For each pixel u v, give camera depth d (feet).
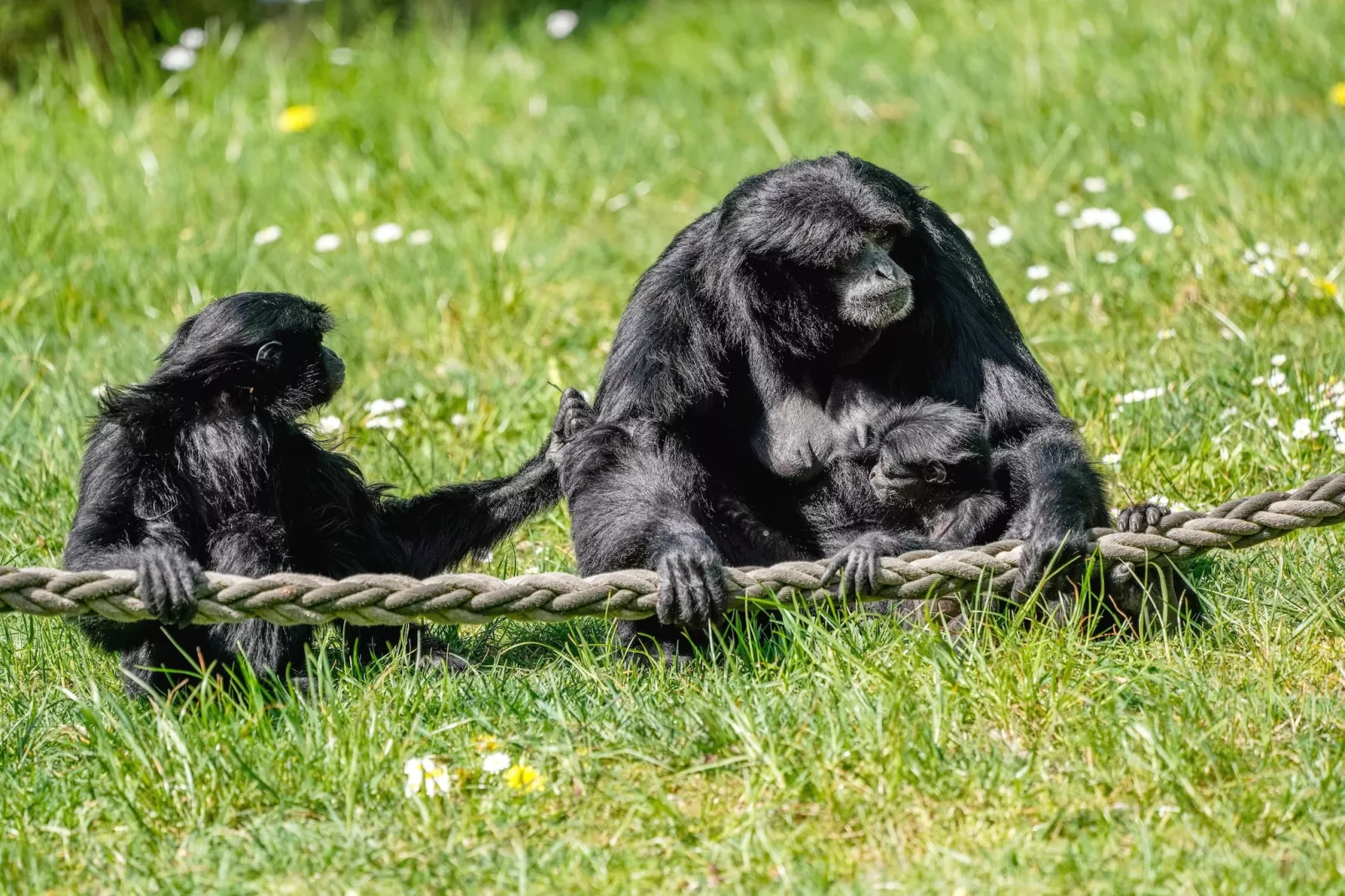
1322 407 92.02
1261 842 57.06
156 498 77.97
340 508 85.20
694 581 69.26
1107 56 166.50
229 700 68.64
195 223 141.59
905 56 180.14
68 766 67.26
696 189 151.33
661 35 202.39
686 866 57.52
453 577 67.41
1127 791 59.98
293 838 59.98
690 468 78.89
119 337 121.90
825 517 80.94
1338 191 130.52
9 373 113.70
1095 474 76.38
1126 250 123.65
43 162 152.46
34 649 78.38
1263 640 71.36
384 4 211.82
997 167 145.89
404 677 71.77
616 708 67.97
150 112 169.27
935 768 61.16
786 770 61.62
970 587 71.05
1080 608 71.05
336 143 161.68
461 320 123.24
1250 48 163.32
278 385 83.61
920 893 54.70
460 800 62.54
